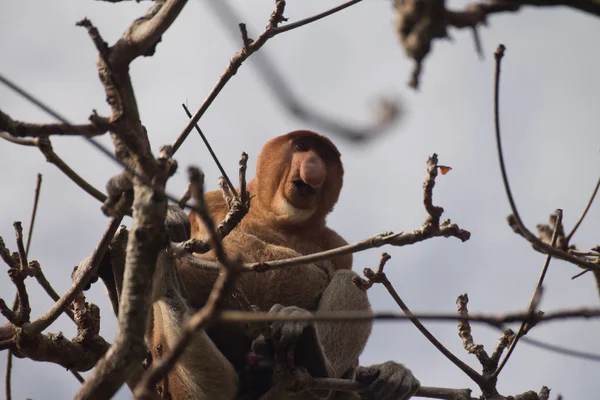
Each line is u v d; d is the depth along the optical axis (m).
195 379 11.81
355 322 13.50
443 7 6.00
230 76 10.55
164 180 7.89
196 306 13.45
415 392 12.11
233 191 10.32
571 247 11.24
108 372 7.66
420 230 8.23
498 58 7.90
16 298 11.77
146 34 8.05
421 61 6.04
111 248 11.04
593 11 5.80
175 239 12.36
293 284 14.27
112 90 7.89
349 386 10.98
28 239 11.57
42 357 11.27
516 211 8.52
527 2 5.84
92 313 12.02
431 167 8.14
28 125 7.56
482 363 11.50
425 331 11.34
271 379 12.06
